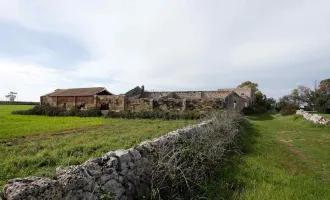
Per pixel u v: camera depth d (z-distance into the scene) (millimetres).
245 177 7379
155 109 33562
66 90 48281
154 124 21562
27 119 28688
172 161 5805
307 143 14000
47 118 30359
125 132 16266
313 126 22266
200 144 7809
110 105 38031
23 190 3105
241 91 60906
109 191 4422
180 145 7043
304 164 9680
